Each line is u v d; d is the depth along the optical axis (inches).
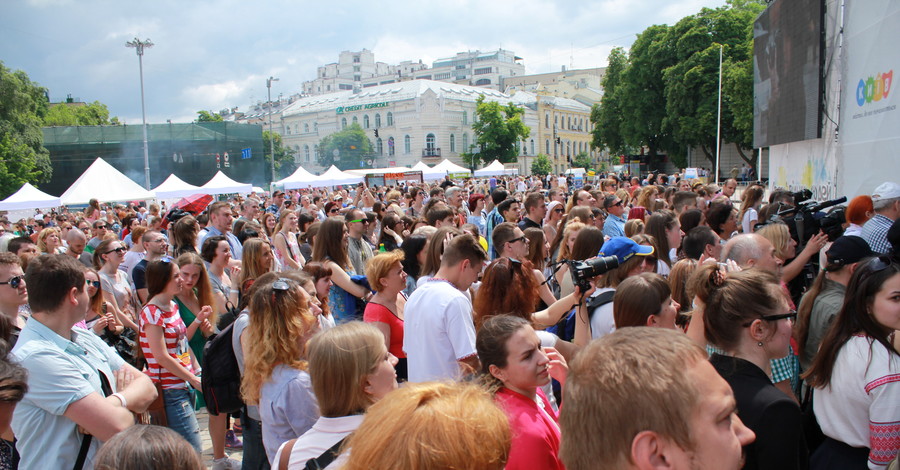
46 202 644.7
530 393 85.5
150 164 2071.9
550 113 3280.0
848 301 87.9
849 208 195.6
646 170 1696.6
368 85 5482.3
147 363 144.0
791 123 383.2
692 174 922.7
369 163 2979.8
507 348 83.1
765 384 72.8
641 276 104.2
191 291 168.2
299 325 102.3
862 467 86.5
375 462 45.1
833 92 317.7
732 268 110.1
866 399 83.9
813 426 103.1
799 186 393.4
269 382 100.7
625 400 42.1
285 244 270.5
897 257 122.9
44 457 90.0
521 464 76.3
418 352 114.8
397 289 140.6
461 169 1409.9
